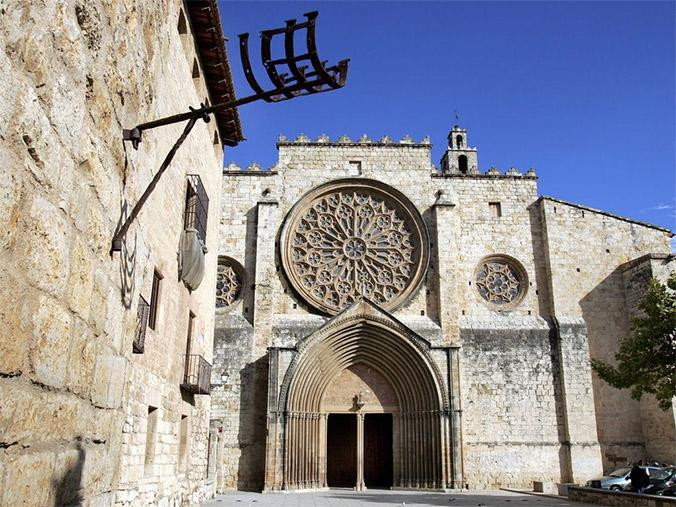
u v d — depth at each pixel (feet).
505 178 144.36
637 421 131.03
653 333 87.92
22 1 14.37
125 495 45.73
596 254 138.82
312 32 28.50
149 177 41.88
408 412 125.49
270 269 131.03
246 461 120.47
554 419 127.85
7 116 13.84
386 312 125.59
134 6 24.57
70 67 17.60
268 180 139.95
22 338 15.19
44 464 16.58
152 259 51.72
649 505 76.48
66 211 17.93
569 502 94.22
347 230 138.62
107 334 23.35
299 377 121.90
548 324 134.00
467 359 130.21
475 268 138.82
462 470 119.03
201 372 73.10
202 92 76.33
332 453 143.95
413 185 141.49
